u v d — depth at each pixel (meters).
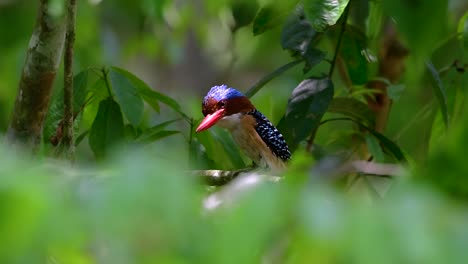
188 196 3.41
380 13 11.14
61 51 9.43
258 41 17.58
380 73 12.99
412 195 3.37
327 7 7.79
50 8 6.44
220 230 3.36
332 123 15.25
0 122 16.61
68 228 3.31
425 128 12.80
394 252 3.26
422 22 3.81
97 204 3.35
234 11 12.70
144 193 3.35
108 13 17.48
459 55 10.98
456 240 3.26
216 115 10.56
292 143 10.34
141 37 17.73
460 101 10.88
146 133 10.45
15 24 17.50
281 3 10.57
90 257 3.69
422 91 14.92
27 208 3.28
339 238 3.31
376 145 10.64
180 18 17.77
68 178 3.76
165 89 21.61
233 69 20.33
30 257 3.26
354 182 9.26
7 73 16.78
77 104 10.31
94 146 10.18
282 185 3.53
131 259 3.30
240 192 3.55
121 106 10.09
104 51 16.36
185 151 10.94
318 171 3.81
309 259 3.35
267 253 3.44
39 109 9.64
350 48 11.05
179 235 3.35
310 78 10.62
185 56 21.47
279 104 14.80
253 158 10.93
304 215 3.37
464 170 3.50
